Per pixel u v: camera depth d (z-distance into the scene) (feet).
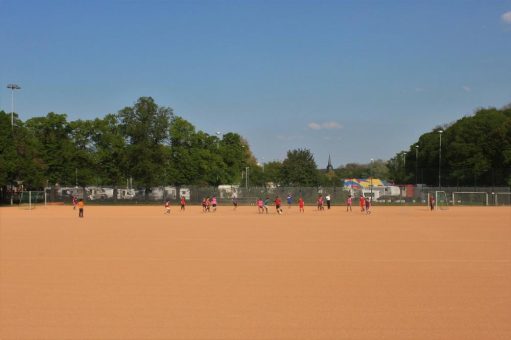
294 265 62.64
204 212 215.72
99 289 48.01
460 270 58.80
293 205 305.73
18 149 283.59
